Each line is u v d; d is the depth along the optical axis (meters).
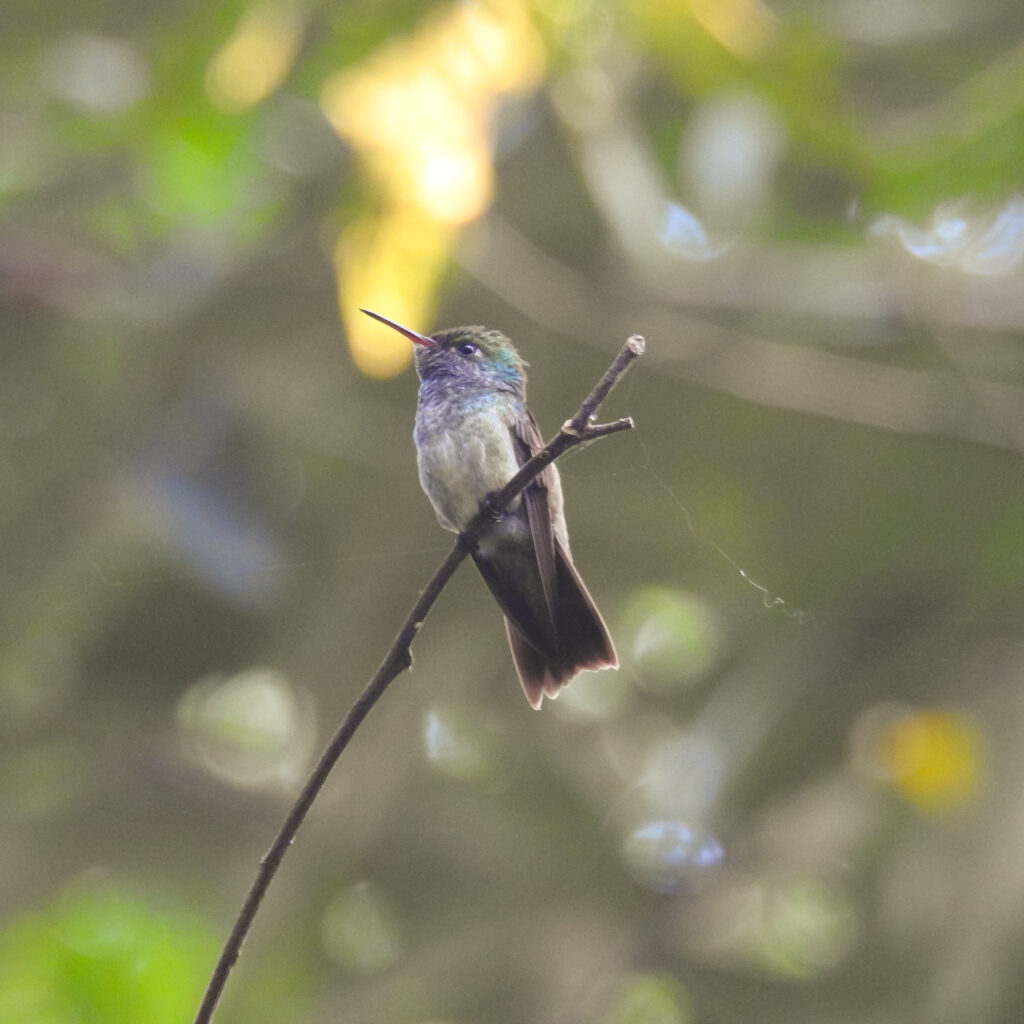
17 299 12.16
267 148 11.41
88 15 12.23
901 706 13.08
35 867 12.99
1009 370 12.28
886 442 13.23
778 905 12.86
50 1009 10.23
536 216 12.61
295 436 13.05
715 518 13.41
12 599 12.84
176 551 12.24
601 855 13.24
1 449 12.98
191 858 13.27
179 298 12.16
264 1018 12.05
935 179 10.47
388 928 13.41
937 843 11.84
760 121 10.11
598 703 13.97
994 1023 10.89
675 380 13.14
